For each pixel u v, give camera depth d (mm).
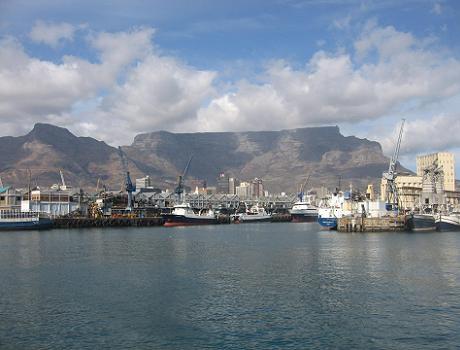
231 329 52531
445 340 49000
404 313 58094
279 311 59281
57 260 102938
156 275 83562
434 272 85312
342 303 62906
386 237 170125
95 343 48500
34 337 50188
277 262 100125
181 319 56062
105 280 78688
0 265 95250
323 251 121562
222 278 80688
